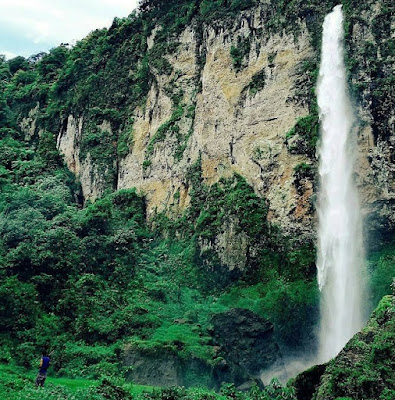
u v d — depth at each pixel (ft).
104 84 168.25
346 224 113.60
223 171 132.05
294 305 109.50
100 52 174.91
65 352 90.02
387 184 112.47
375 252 111.04
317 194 117.39
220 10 145.07
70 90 177.68
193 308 113.09
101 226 125.59
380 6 120.67
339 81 119.96
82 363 88.53
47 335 93.20
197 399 64.90
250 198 123.85
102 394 61.93
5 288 96.32
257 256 118.83
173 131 145.69
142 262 125.80
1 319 93.09
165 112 150.41
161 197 142.51
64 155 168.66
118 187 154.10
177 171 141.28
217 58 141.69
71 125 171.01
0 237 111.55
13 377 70.69
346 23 121.80
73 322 98.94
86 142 162.91
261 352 98.02
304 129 121.39
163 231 137.08
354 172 115.03
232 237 122.62
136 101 160.15
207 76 142.20
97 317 101.04
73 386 71.26
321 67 123.34
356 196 114.11
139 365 89.20
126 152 155.22
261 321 102.37
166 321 106.42
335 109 119.24
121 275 116.98
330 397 60.34
